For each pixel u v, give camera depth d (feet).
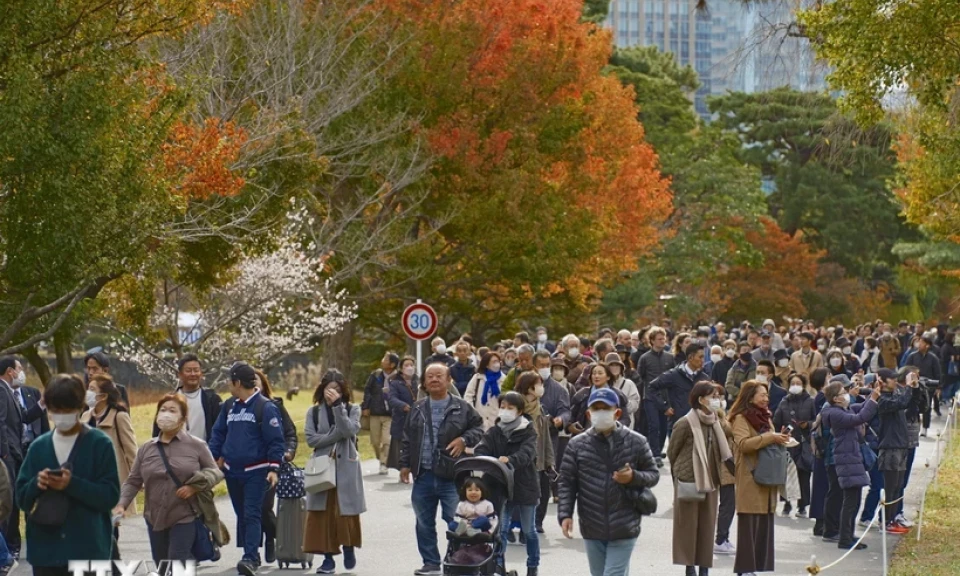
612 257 320.29
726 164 465.88
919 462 160.76
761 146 539.29
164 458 70.79
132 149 115.85
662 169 449.48
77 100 111.55
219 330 213.25
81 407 54.75
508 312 304.71
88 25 117.08
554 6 264.72
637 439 68.64
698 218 455.63
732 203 450.71
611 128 297.74
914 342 232.12
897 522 108.99
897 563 92.32
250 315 215.92
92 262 115.03
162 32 134.41
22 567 86.94
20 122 108.27
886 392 107.65
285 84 199.31
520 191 247.50
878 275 575.79
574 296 300.81
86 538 53.98
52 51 117.19
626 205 318.65
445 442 85.97
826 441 103.91
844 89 113.60
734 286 506.89
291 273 209.77
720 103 538.06
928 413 193.57
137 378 334.24
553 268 258.57
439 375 86.79
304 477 88.22
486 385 112.37
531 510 84.38
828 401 99.96
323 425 87.40
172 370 211.41
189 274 190.39
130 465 86.53
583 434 69.62
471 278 262.67
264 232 180.65
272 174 177.68
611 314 402.31
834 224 523.70
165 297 211.61
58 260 112.47
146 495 71.15
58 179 109.91
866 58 109.40
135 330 217.97
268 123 179.73
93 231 113.80
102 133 114.52
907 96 128.16
